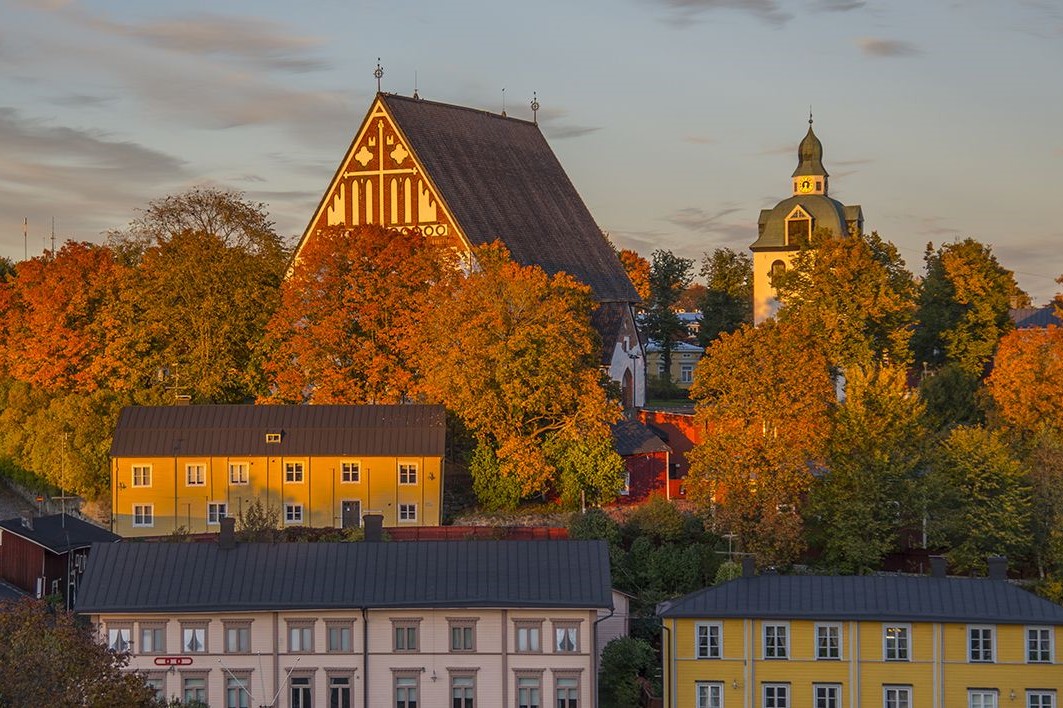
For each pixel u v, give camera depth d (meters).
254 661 156.50
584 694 156.12
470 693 156.75
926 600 156.38
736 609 156.50
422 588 157.38
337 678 156.62
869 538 194.88
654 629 178.25
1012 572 196.50
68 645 115.31
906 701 155.25
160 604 155.88
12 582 189.50
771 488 197.88
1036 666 154.00
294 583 158.12
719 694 156.50
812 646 155.88
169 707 133.62
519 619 156.38
